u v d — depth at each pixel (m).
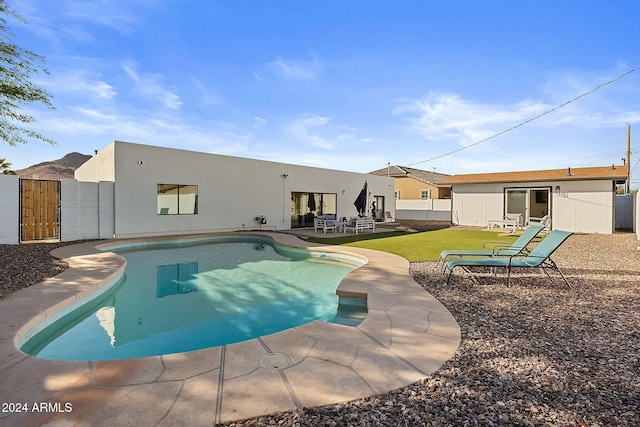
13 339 3.25
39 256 7.91
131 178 12.21
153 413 2.12
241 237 14.14
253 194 16.09
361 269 6.91
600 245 11.32
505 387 2.49
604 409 2.22
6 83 8.33
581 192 16.64
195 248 11.64
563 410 2.21
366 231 16.72
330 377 2.60
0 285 5.20
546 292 5.30
